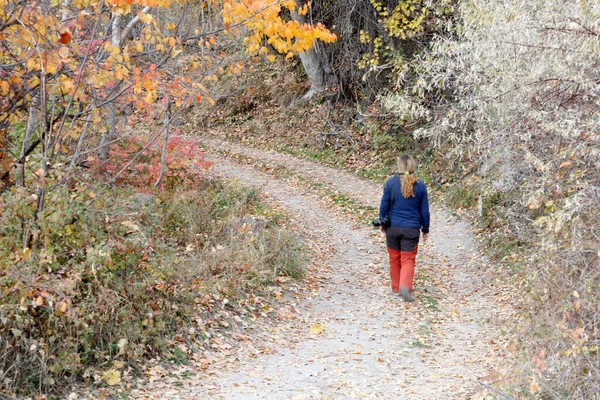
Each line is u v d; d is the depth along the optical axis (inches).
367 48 862.5
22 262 198.5
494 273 407.5
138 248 244.7
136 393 203.8
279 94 951.6
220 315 286.8
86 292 226.4
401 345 273.7
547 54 294.4
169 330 252.5
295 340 278.2
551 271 231.6
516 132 317.1
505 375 202.2
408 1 688.4
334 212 572.7
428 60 426.6
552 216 232.4
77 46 241.1
